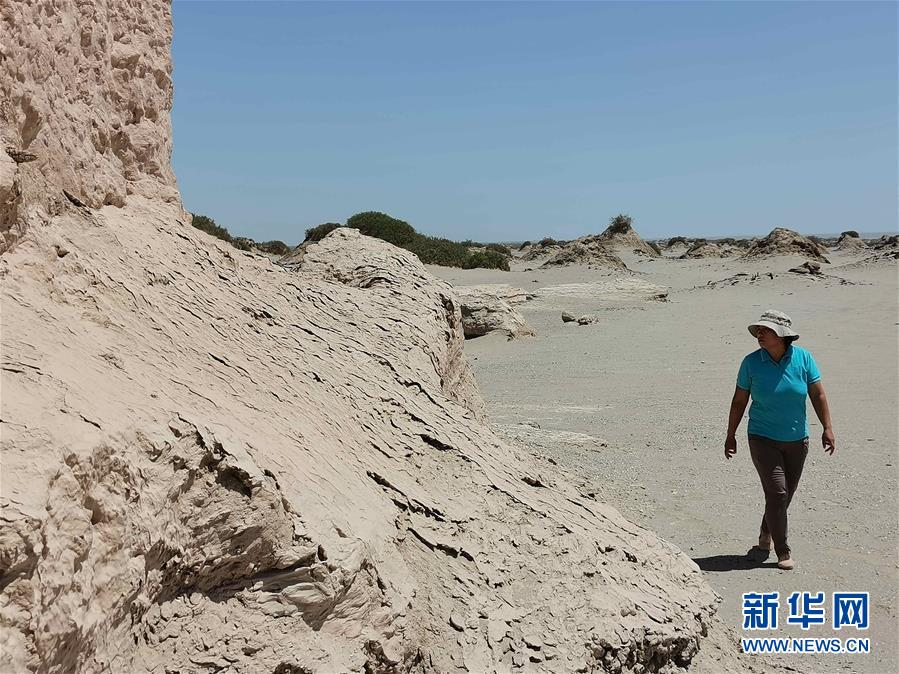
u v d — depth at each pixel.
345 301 7.23
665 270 55.25
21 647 2.23
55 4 4.57
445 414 5.99
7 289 3.50
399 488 4.64
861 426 11.67
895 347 20.16
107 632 2.67
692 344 21.67
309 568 3.41
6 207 3.57
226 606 3.26
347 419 5.12
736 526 7.58
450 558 4.41
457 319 8.93
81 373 3.26
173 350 4.32
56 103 4.55
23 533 2.24
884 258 47.34
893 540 7.10
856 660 5.17
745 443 10.81
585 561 4.75
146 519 2.85
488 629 4.08
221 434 3.35
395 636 3.66
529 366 18.72
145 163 6.00
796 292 35.41
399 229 47.12
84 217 4.61
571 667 4.10
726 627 5.30
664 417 12.60
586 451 10.31
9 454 2.42
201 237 5.98
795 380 6.57
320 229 45.25
